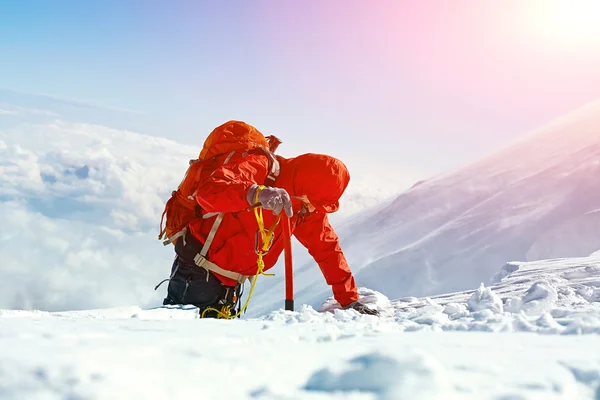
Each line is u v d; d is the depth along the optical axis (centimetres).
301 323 180
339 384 76
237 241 319
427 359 75
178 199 325
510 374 85
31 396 63
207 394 71
